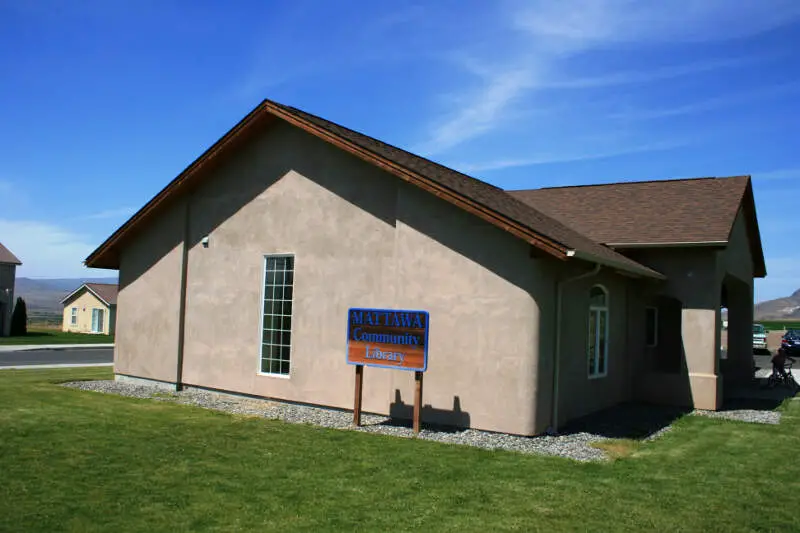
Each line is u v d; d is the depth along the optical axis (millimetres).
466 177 16422
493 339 10828
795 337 41969
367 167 12586
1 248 49750
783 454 9930
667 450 10039
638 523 6500
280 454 9023
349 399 12523
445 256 11383
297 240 13539
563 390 11688
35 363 26047
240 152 14727
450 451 9383
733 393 18453
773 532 6359
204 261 15258
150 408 12758
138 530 6023
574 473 8336
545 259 10719
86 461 8453
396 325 11023
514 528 6270
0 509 6496
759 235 19984
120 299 17062
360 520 6406
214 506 6746
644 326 15875
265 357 14031
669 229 15438
